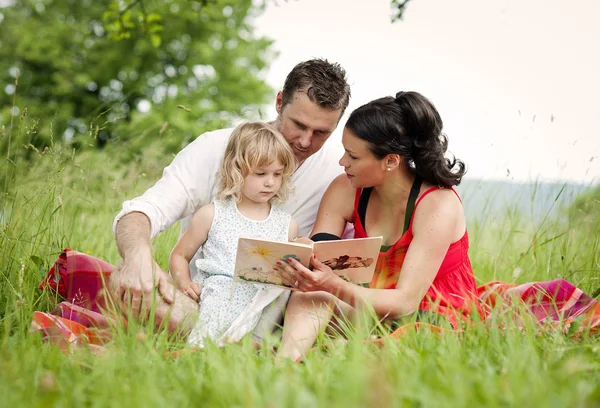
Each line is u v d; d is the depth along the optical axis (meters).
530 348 2.35
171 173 3.72
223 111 20.03
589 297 3.38
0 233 3.75
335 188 3.62
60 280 3.52
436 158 3.24
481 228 4.91
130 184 5.03
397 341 2.68
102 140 19.42
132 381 2.05
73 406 1.91
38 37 20.59
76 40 20.91
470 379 1.99
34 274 3.62
